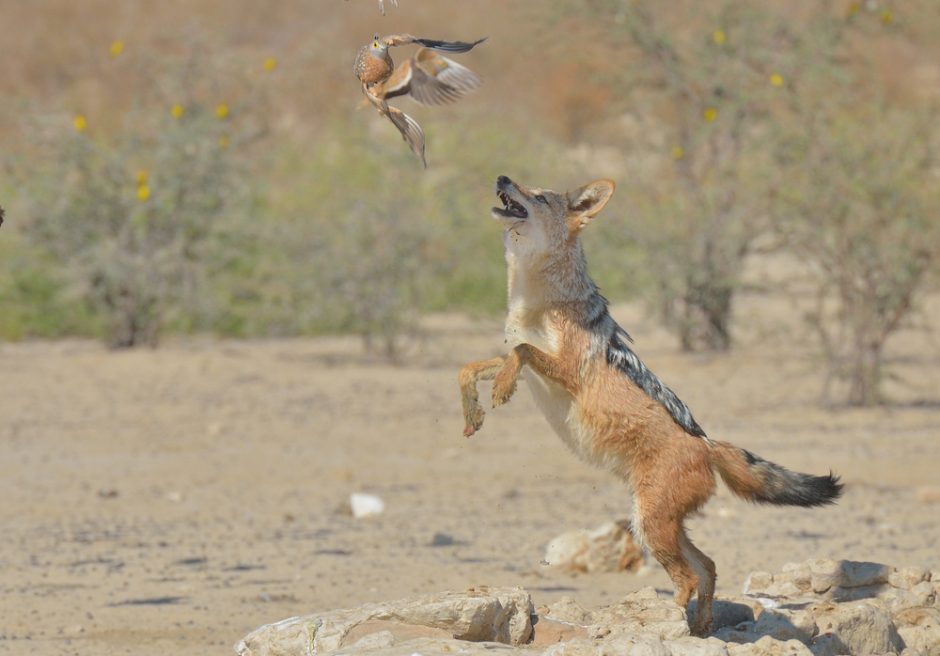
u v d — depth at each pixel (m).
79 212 53.91
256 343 57.47
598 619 17.88
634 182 52.97
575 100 87.19
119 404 43.34
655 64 54.53
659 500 18.38
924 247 40.94
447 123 61.19
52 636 20.03
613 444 18.53
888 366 50.91
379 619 15.84
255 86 59.94
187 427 39.81
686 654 14.20
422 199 55.56
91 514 29.58
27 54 101.50
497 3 107.88
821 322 46.12
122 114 61.75
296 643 15.80
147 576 24.16
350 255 52.56
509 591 16.67
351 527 28.61
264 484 32.84
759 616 18.36
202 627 20.58
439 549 26.61
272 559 25.59
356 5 115.62
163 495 31.56
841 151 41.53
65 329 59.03
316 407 43.16
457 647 14.39
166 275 53.88
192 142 53.75
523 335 18.95
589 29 60.47
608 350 18.64
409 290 53.44
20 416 41.19
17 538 27.23
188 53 59.25
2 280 58.56
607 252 52.66
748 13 51.53
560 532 28.23
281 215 60.56
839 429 39.09
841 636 17.89
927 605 19.70
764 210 47.12
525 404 44.66
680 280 52.34
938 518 29.19
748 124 50.56
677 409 18.70
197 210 54.12
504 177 18.59
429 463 35.53
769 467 18.80
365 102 15.49
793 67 48.41
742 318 56.59
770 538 27.55
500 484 33.12
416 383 47.78
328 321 56.09
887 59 81.06
